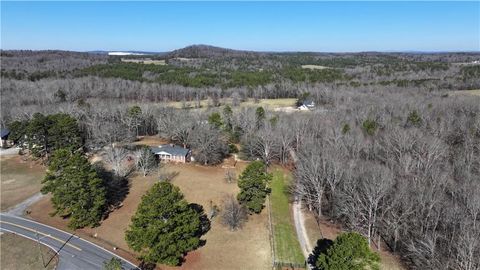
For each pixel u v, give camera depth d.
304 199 72.94
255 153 97.25
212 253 57.00
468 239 45.19
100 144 101.31
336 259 43.38
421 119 103.50
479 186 57.94
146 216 52.41
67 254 56.41
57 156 63.59
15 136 97.31
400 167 72.62
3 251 57.16
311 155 76.69
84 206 63.78
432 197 58.50
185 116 112.88
